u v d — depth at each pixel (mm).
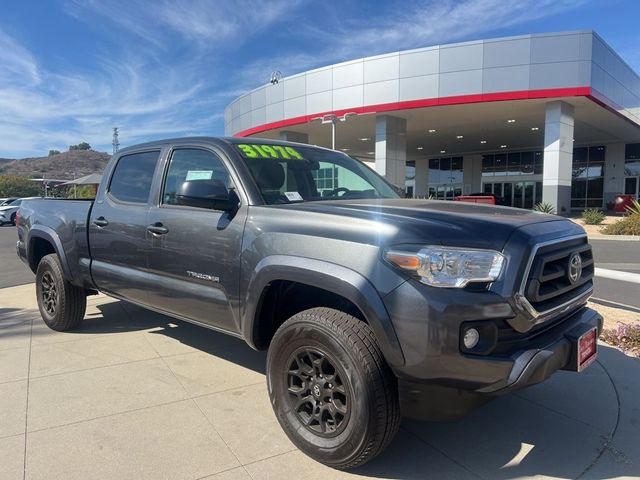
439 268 2408
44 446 2975
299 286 3146
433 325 2371
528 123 27578
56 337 5113
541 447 3037
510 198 41562
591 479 2713
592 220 23141
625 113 26047
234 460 2852
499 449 3014
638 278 7148
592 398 3715
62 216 5039
